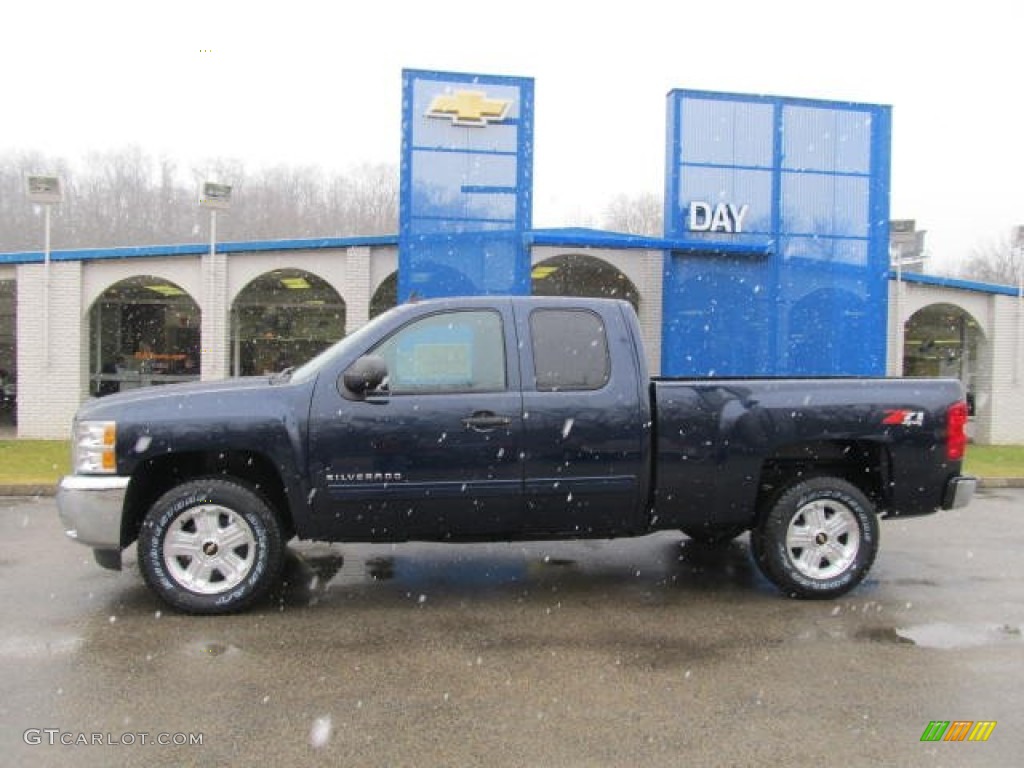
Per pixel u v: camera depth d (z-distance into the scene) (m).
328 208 49.72
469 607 5.61
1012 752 3.60
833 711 3.99
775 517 5.81
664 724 3.83
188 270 16.56
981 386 19.31
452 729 3.76
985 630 5.23
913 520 9.18
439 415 5.46
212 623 5.22
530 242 14.84
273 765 3.42
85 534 5.29
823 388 5.88
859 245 16.38
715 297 15.95
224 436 5.33
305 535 5.47
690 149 15.83
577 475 5.57
